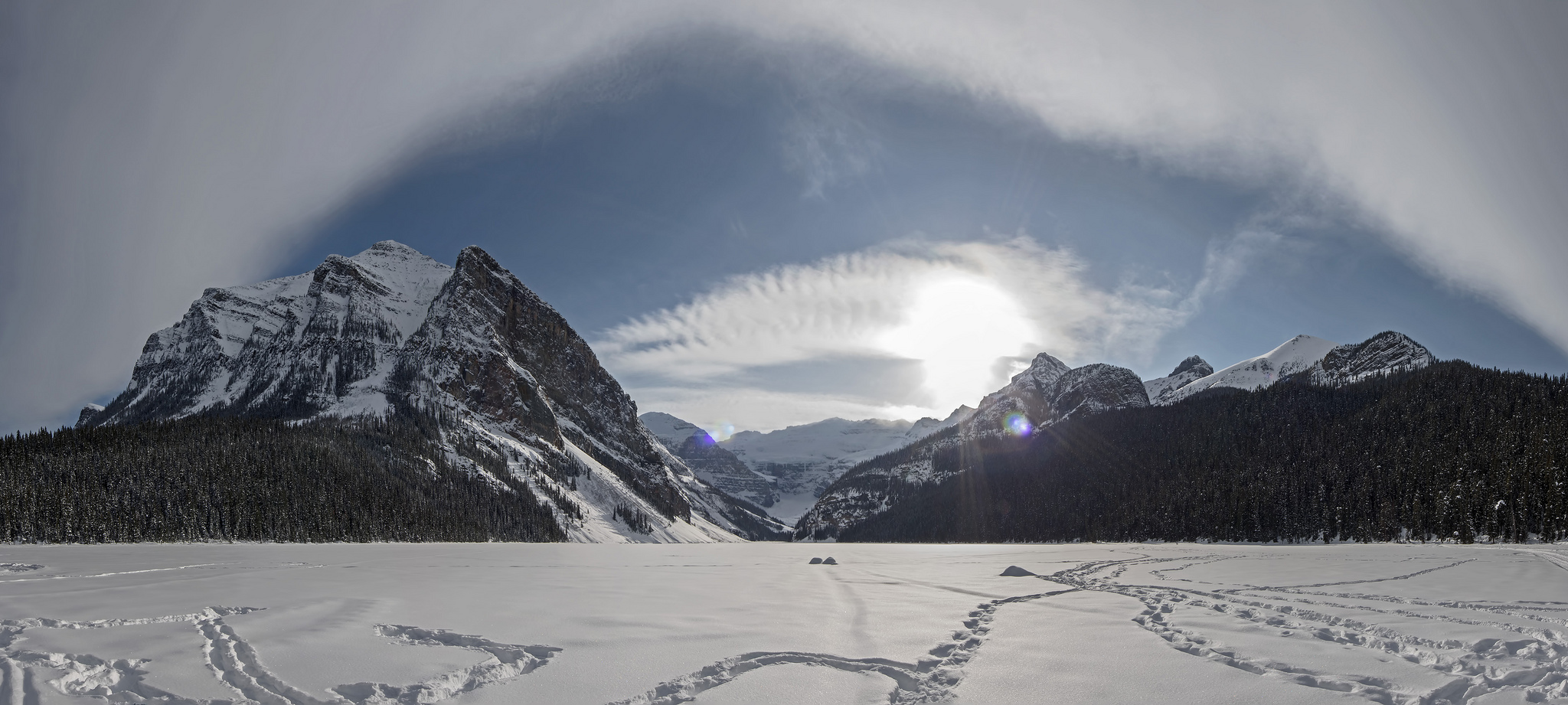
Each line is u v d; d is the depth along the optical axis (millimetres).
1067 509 199250
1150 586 34594
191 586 31328
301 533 138625
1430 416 159000
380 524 153625
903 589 33281
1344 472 144125
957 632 20500
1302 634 20219
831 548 114500
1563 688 13680
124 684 13805
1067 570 47375
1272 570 46438
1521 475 113688
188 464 149750
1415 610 25234
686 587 33688
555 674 15000
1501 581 37031
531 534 191250
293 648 16719
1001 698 13688
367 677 14195
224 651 16297
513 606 25234
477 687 13984
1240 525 144125
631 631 20047
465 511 182500
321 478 160500
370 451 196000
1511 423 140875
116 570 42344
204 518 132125
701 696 13602
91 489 131375
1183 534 154875
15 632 18391
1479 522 112375
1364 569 46500
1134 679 15125
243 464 155375
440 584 33719
